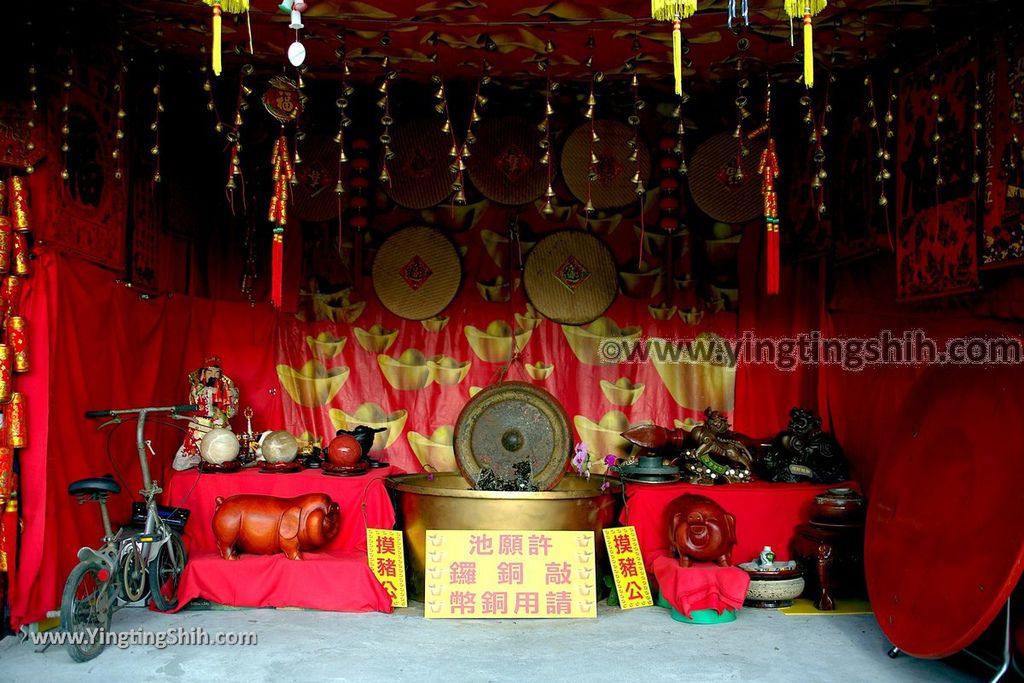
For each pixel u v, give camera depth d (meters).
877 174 4.81
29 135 4.04
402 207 5.88
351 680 3.62
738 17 4.32
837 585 4.75
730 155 5.85
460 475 5.71
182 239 5.57
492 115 5.88
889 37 4.46
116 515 4.77
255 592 4.65
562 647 4.08
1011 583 3.15
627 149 5.91
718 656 3.95
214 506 5.03
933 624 3.54
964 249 4.06
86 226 4.45
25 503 4.10
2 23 3.95
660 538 4.97
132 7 4.25
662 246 5.96
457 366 5.93
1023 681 3.53
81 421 4.45
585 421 5.91
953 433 3.91
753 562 4.78
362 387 5.93
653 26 4.53
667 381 5.93
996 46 3.87
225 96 5.66
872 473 5.08
